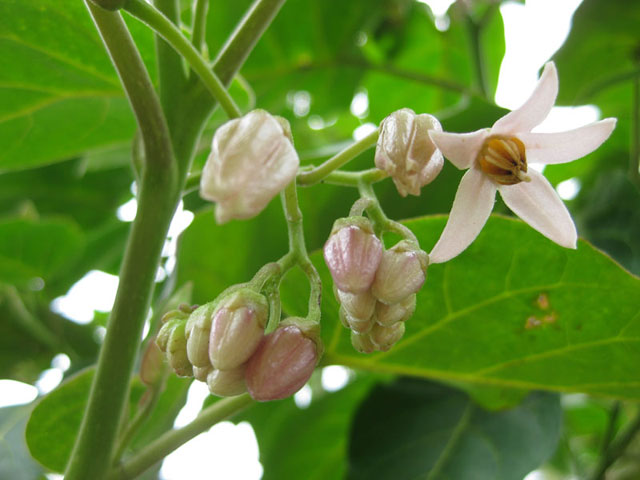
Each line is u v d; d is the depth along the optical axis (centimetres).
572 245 7
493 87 21
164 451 8
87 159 18
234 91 12
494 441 13
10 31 10
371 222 7
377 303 7
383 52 21
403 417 13
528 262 8
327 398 16
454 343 10
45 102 12
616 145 18
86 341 19
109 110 12
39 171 20
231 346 7
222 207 6
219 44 18
